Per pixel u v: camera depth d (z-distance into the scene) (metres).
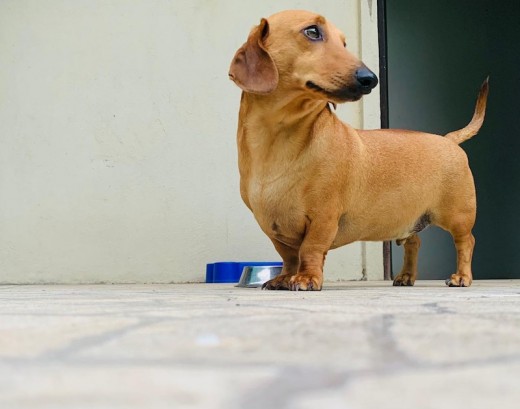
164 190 2.01
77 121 2.00
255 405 0.22
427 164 1.36
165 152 2.02
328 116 1.20
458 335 0.43
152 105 2.02
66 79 2.00
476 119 1.52
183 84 2.03
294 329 0.47
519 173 2.72
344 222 1.28
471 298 0.86
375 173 1.28
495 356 0.34
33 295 1.05
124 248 1.99
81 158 1.99
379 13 2.08
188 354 0.36
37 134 1.98
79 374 0.29
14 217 1.97
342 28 2.08
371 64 2.06
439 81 2.70
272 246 2.04
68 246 1.97
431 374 0.29
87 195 1.99
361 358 0.33
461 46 2.72
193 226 2.02
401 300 0.81
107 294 1.07
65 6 2.01
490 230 2.69
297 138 1.16
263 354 0.35
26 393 0.26
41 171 1.98
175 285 1.74
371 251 2.06
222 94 2.05
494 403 0.23
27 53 2.00
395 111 2.65
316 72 1.12
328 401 0.23
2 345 0.40
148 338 0.43
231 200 2.04
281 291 1.10
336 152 1.19
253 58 1.16
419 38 2.69
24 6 2.00
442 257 2.62
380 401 0.23
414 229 1.41
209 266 1.95
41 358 0.35
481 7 2.73
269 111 1.16
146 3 2.03
